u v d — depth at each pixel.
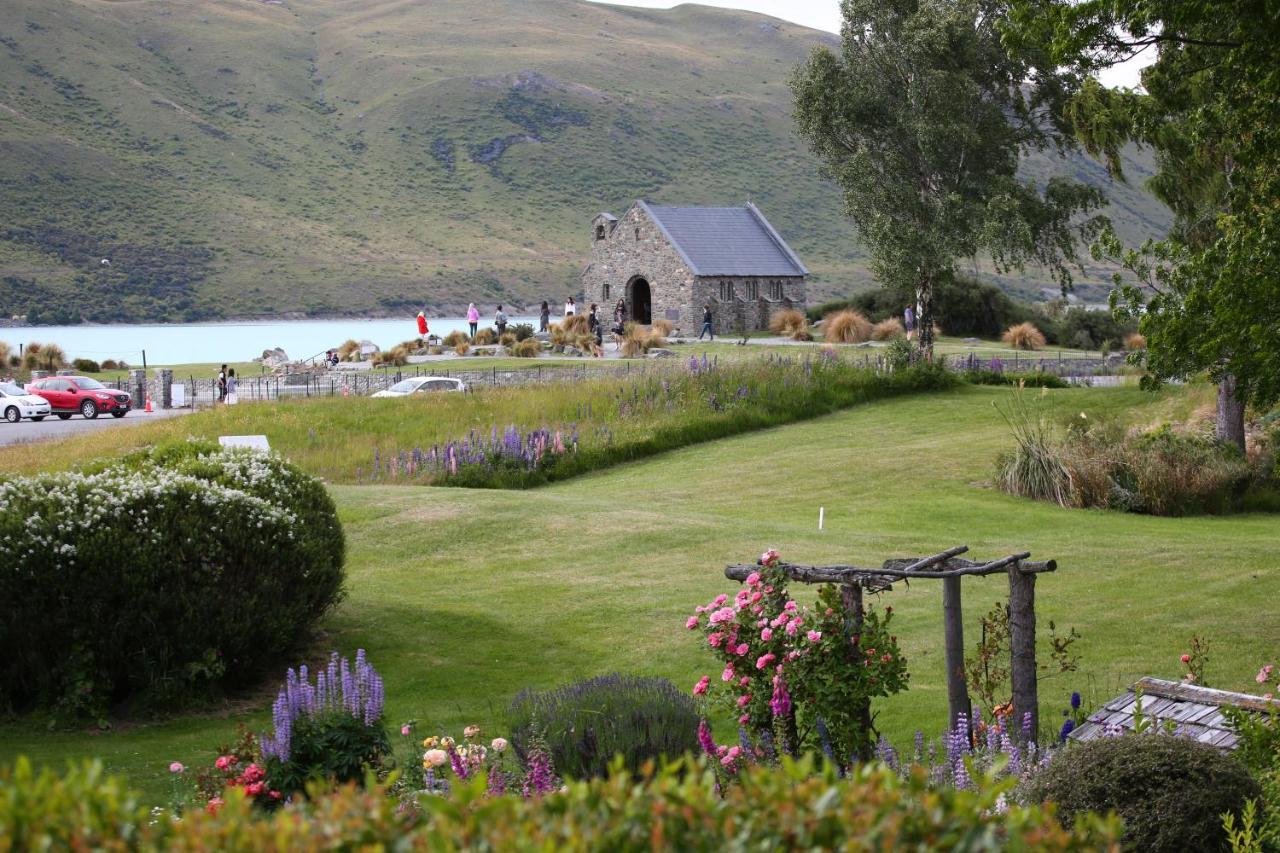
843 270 187.00
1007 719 9.05
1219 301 14.63
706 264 79.94
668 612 15.20
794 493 27.14
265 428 35.06
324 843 2.93
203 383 58.34
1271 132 15.26
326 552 13.98
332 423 35.38
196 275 175.12
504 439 30.08
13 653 11.87
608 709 8.59
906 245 52.44
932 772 7.80
